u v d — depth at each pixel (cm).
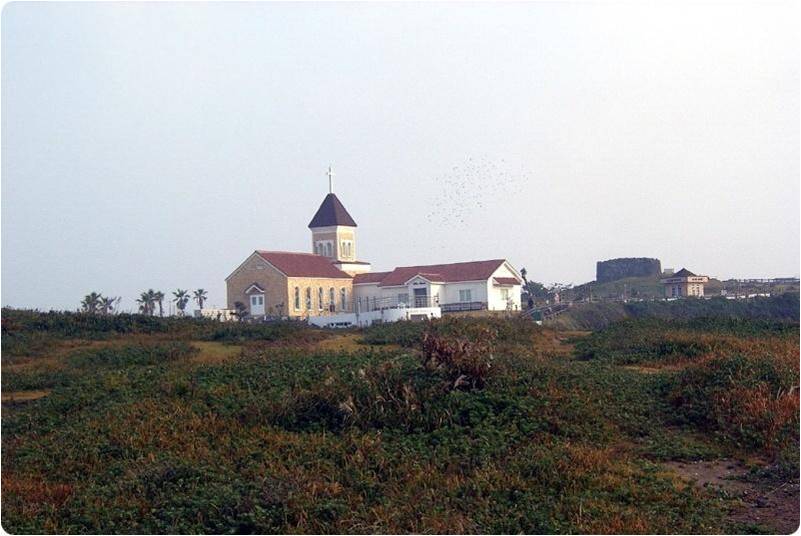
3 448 1325
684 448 1263
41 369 2055
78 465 1220
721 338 2131
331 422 1355
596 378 1602
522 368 1583
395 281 6100
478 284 5878
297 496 1025
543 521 955
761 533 948
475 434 1251
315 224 7219
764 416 1324
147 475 1130
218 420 1367
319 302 6181
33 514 1053
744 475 1162
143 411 1441
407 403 1340
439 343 1489
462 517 974
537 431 1280
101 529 995
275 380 1581
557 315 5012
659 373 1758
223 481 1102
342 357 1834
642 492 1051
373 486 1069
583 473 1097
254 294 6041
